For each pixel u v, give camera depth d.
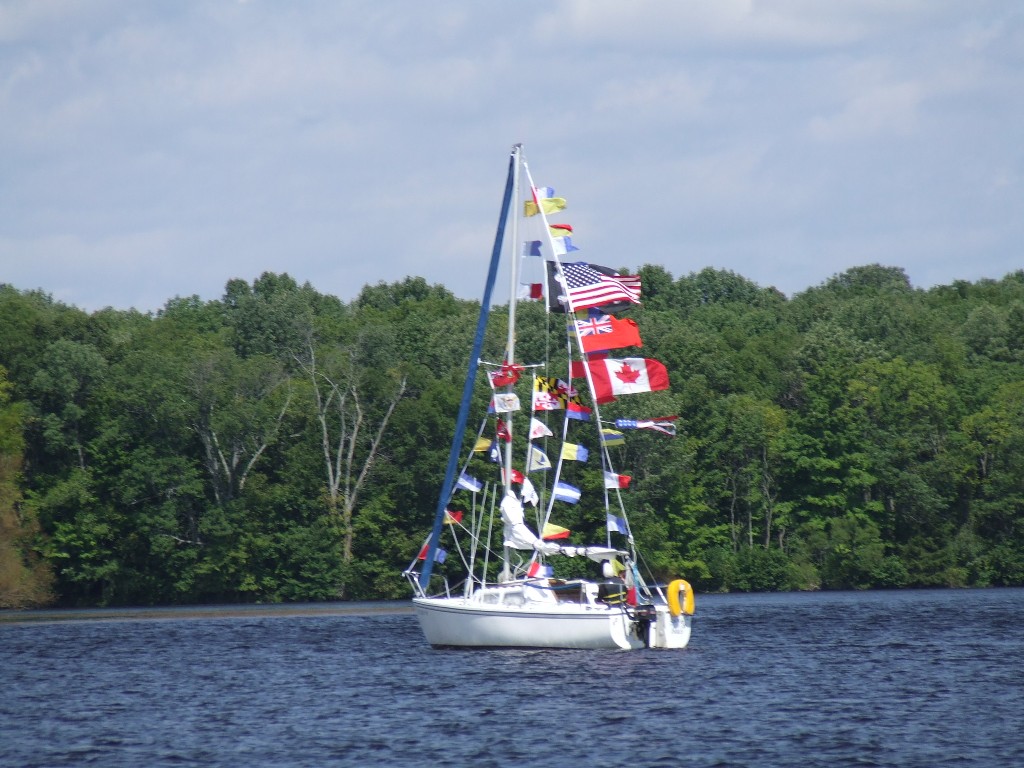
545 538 181.75
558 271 183.75
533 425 183.25
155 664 185.38
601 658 176.00
